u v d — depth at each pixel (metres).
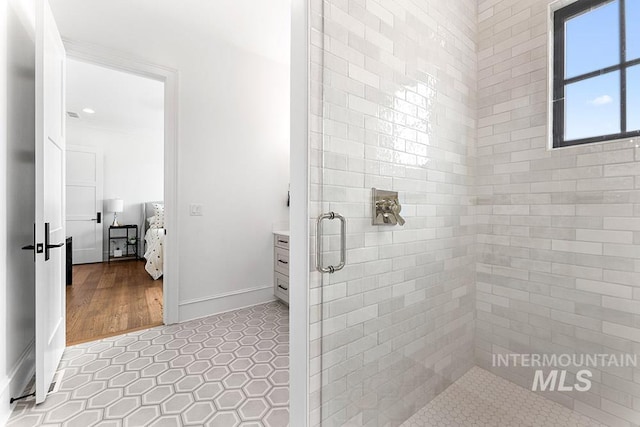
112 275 4.30
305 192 1.07
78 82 3.51
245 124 2.96
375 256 1.28
